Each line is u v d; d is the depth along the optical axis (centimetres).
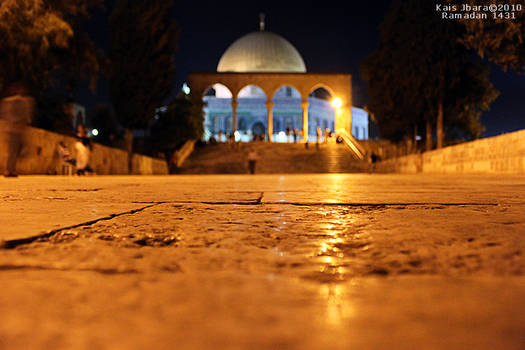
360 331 58
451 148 1989
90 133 5522
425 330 58
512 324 61
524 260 106
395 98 3244
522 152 1341
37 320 63
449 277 90
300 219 205
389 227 173
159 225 181
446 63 2745
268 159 3897
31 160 1409
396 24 3206
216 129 7456
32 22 1559
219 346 53
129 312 67
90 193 414
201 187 559
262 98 7512
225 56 7869
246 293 78
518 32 1345
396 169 2955
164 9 3509
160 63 3497
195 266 102
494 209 255
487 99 3059
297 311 67
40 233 150
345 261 108
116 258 111
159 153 3903
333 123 8394
